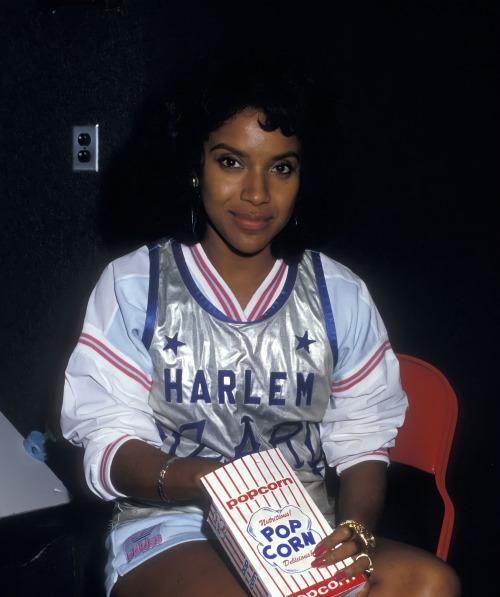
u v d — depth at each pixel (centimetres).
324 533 103
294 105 115
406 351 200
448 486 141
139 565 118
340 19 193
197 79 124
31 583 197
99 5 176
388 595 109
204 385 124
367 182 198
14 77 188
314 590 97
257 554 99
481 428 194
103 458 120
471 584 196
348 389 132
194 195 127
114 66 179
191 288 125
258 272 126
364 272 202
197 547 118
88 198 186
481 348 191
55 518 196
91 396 125
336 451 132
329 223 136
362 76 193
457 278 192
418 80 188
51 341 196
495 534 195
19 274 197
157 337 124
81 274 190
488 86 180
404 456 146
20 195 193
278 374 125
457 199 188
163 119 129
